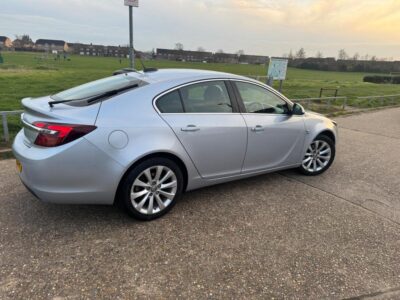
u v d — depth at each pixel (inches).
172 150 128.5
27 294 92.4
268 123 160.1
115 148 117.0
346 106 563.2
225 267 107.7
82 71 1301.7
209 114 140.9
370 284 103.0
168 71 149.4
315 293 98.1
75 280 98.7
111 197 121.6
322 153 194.5
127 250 113.9
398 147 278.2
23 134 130.0
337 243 124.2
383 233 132.6
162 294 95.0
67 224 128.3
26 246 113.3
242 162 155.6
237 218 139.3
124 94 125.0
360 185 183.0
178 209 144.9
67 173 112.9
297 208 151.0
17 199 146.3
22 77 906.7
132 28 241.3
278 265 109.9
